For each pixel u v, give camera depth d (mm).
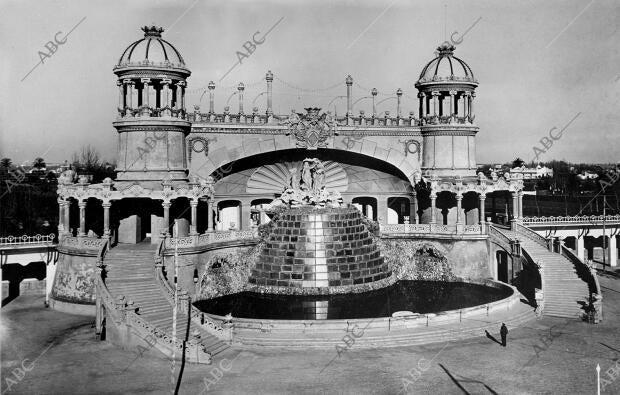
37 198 72875
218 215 64812
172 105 56781
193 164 59719
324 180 63406
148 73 55031
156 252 45531
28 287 57844
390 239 61594
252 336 39344
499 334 41000
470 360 35312
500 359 35438
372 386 31000
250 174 63812
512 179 62781
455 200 65812
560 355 36031
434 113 66062
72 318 46781
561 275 50594
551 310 46188
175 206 54750
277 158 63625
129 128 55344
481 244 59625
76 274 49125
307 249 54406
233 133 60656
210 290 52594
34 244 52000
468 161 66125
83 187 49781
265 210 59906
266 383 31500
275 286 53812
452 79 64875
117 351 37281
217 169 60781
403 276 60781
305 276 53500
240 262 55688
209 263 52531
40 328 43438
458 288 56875
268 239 56312
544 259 53031
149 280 43188
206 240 52688
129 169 55594
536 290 45844
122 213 53719
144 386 30875
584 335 40375
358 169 66750
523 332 41406
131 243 53281
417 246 61406
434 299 51719
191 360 35094
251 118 61625
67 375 32688
